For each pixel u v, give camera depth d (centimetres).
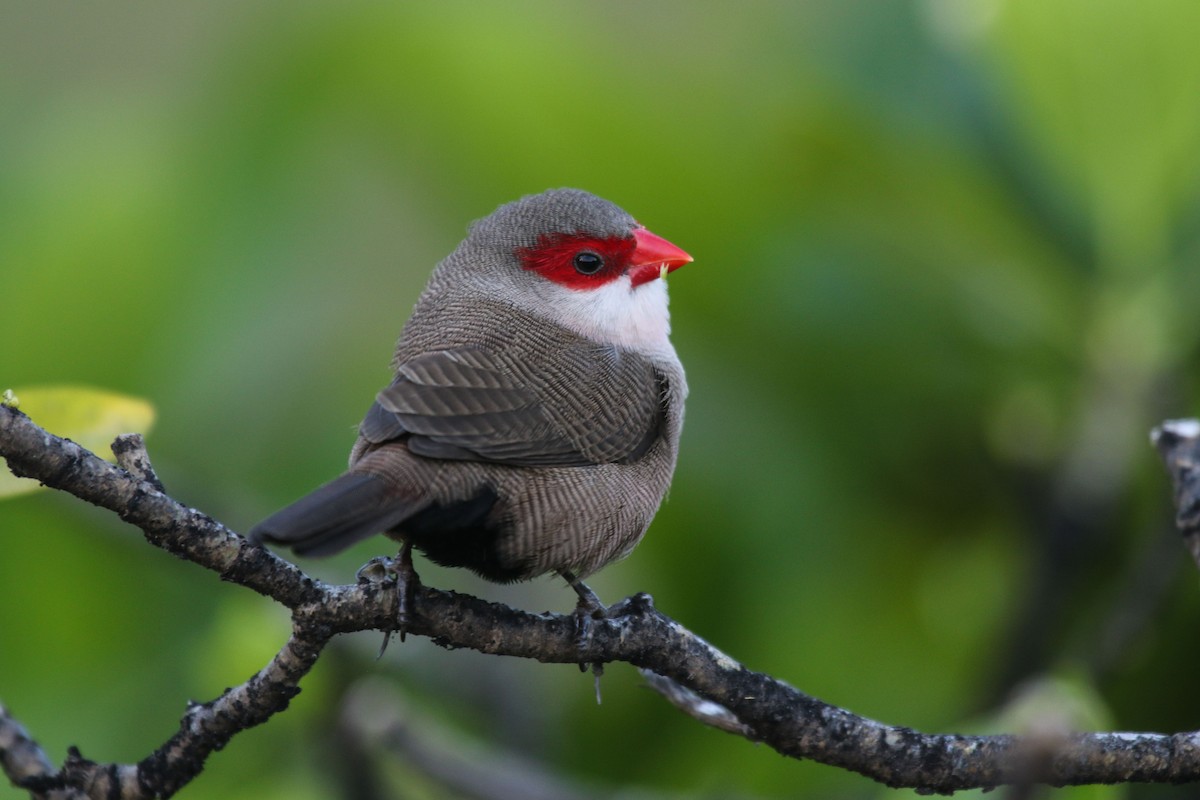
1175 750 636
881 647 993
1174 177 973
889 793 736
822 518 994
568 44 1088
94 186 1072
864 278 1009
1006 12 984
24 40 1344
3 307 1040
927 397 1002
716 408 1006
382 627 652
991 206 1007
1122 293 984
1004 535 1001
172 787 636
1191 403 985
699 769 983
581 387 781
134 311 1041
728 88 1091
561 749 998
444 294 865
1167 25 955
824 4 1056
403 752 862
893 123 1013
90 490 591
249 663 877
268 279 1048
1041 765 579
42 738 959
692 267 1026
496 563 742
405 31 1082
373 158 1082
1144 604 891
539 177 1063
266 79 1093
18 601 1009
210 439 1024
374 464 686
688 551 998
